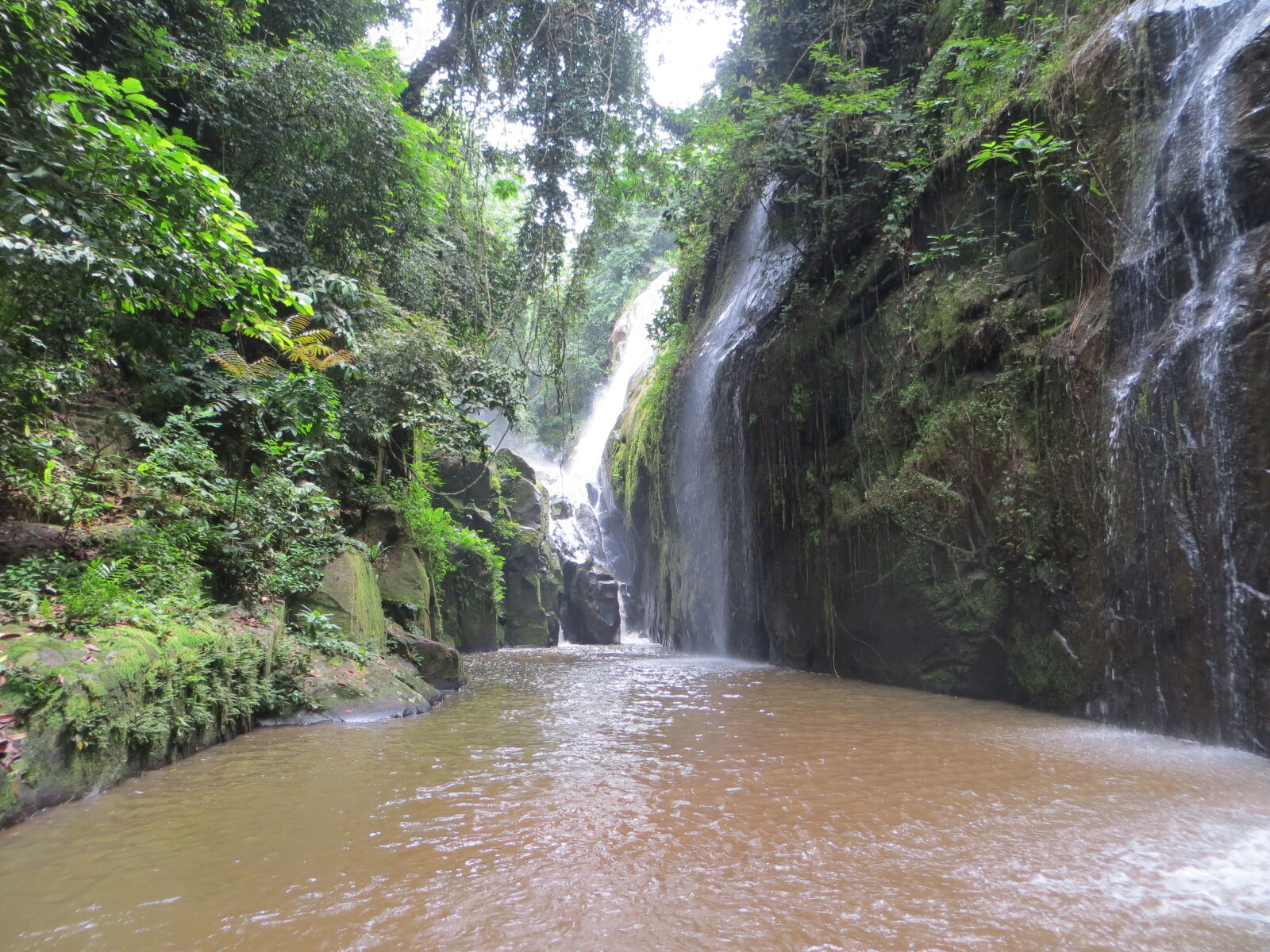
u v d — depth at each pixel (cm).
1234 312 607
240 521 785
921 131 1069
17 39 476
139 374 837
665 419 1736
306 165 1049
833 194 1193
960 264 979
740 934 294
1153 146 722
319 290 921
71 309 555
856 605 1068
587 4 1303
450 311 1364
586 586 1828
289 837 402
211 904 321
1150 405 677
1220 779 514
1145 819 430
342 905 320
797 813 442
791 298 1289
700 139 1316
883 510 1009
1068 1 919
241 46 1052
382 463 1229
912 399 991
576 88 1369
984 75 1022
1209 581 620
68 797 454
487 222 1623
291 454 891
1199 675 632
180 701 573
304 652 757
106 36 908
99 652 492
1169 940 286
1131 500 698
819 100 1138
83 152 487
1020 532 827
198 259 524
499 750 602
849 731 688
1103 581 730
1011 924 300
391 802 463
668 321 1945
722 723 727
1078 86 816
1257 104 619
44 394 640
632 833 409
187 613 629
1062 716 767
